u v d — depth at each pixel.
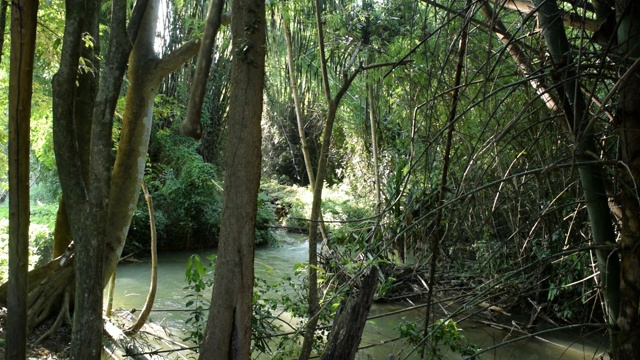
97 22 5.38
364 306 2.99
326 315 4.81
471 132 5.01
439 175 6.02
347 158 17.47
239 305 2.59
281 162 23.78
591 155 2.45
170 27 12.08
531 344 6.64
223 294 2.59
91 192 2.65
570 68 2.46
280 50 9.22
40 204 16.03
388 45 7.58
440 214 3.02
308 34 8.65
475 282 6.98
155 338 6.33
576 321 7.00
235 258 2.59
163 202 13.91
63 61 2.82
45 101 7.41
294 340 4.25
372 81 7.29
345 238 8.17
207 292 9.07
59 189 15.06
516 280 3.97
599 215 2.64
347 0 7.87
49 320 6.12
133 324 6.65
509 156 5.16
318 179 3.81
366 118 10.84
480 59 5.03
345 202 15.16
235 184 2.58
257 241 14.18
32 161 15.32
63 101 2.81
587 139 2.64
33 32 2.71
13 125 2.73
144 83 6.26
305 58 8.66
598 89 4.05
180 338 6.62
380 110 10.84
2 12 3.48
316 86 9.95
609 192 2.76
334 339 2.96
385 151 12.18
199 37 6.26
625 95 2.40
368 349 6.43
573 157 2.15
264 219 14.80
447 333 4.17
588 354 6.40
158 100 10.02
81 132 6.03
